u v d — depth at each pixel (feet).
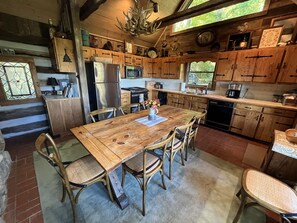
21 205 4.85
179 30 14.71
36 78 9.24
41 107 10.64
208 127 12.37
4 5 8.04
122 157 3.82
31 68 8.93
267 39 9.34
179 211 4.76
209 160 7.65
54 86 10.78
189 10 10.31
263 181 4.12
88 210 4.73
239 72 10.71
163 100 16.02
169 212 4.72
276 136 5.22
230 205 5.01
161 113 8.05
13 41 8.89
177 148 6.23
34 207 4.79
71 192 4.11
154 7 7.61
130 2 10.48
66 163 4.86
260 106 9.42
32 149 8.26
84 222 4.34
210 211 4.78
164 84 17.54
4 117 9.29
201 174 6.56
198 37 13.30
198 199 5.23
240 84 11.21
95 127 5.86
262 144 9.52
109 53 12.91
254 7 10.24
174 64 15.11
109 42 13.17
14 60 8.27
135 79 17.19
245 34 10.62
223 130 11.58
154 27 7.54
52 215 4.55
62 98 9.51
